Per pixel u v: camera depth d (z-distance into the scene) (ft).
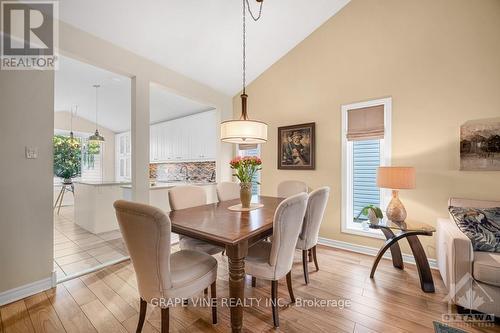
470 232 6.33
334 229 10.73
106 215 13.09
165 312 4.60
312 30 11.24
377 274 8.02
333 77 10.73
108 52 8.35
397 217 7.92
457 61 8.03
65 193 21.20
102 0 7.04
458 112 8.00
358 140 10.11
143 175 9.48
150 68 9.86
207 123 14.89
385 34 9.41
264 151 13.21
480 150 7.59
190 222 5.89
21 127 6.57
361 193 10.34
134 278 7.80
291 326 5.49
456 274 5.84
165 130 18.19
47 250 7.07
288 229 5.36
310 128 11.27
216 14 8.77
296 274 8.11
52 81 7.14
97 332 5.29
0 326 5.48
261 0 8.70
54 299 6.56
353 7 10.17
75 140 22.15
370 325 5.50
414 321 5.62
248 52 11.39
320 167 11.12
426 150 8.56
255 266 5.56
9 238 6.37
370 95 9.75
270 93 12.87
